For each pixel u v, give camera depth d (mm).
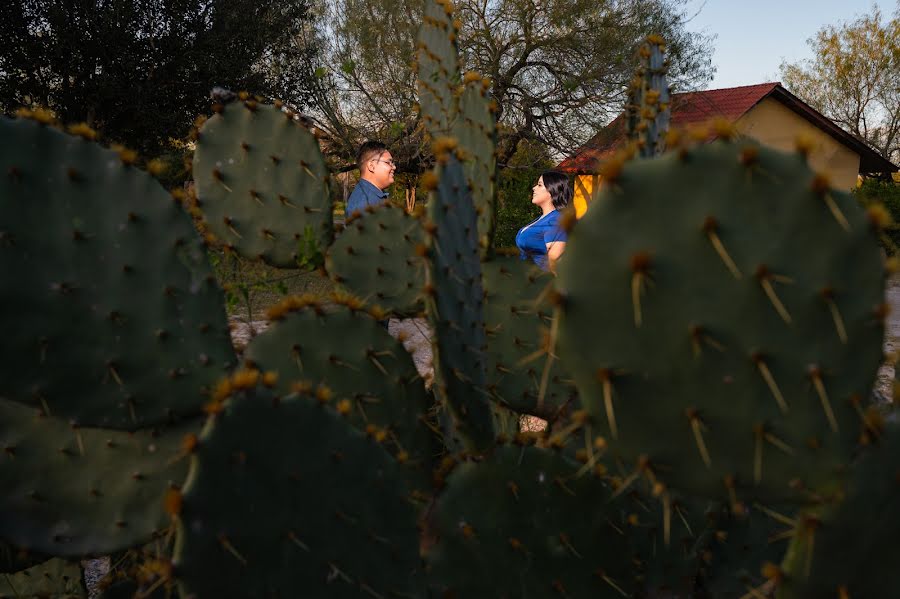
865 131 30906
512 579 1628
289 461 1303
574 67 16250
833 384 1089
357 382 1862
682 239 1069
